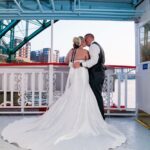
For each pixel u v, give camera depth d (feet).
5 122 14.52
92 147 9.30
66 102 11.68
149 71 13.41
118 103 16.65
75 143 9.54
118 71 16.47
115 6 15.23
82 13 15.26
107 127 11.67
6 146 9.87
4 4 15.03
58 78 17.01
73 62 12.12
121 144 10.27
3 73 16.66
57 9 15.20
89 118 11.21
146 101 13.89
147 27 13.62
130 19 15.89
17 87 16.83
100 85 12.95
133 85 16.79
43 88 16.89
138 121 14.85
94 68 12.66
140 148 9.86
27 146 9.55
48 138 10.00
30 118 14.32
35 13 15.38
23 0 15.03
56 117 11.52
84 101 11.43
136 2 14.74
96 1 15.19
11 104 16.74
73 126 10.71
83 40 12.53
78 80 11.82
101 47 12.73
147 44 13.70
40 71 16.58
